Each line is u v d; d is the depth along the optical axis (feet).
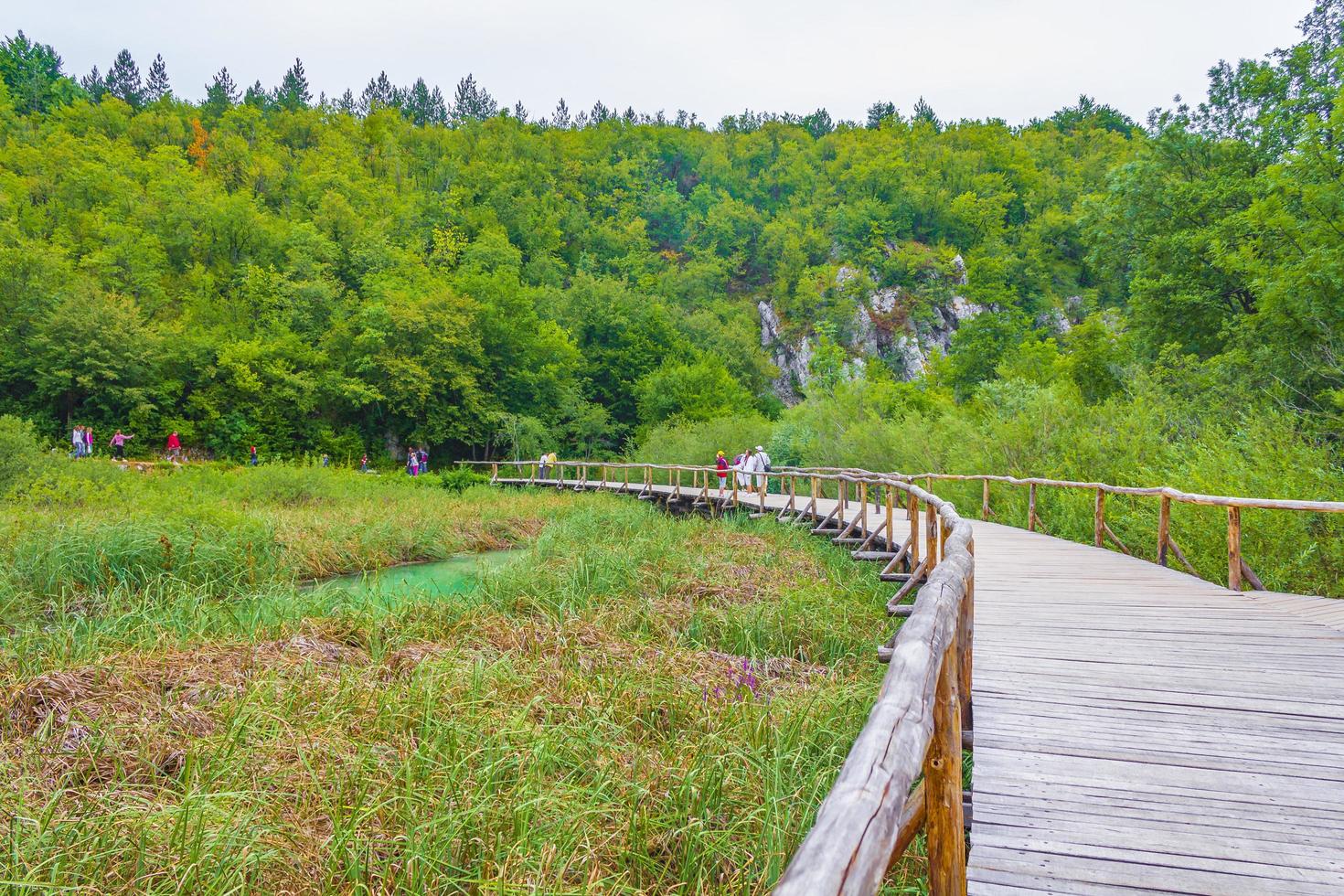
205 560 33.63
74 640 21.54
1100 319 77.66
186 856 10.61
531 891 9.99
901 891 10.34
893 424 81.25
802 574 32.73
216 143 262.67
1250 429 34.73
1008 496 50.01
